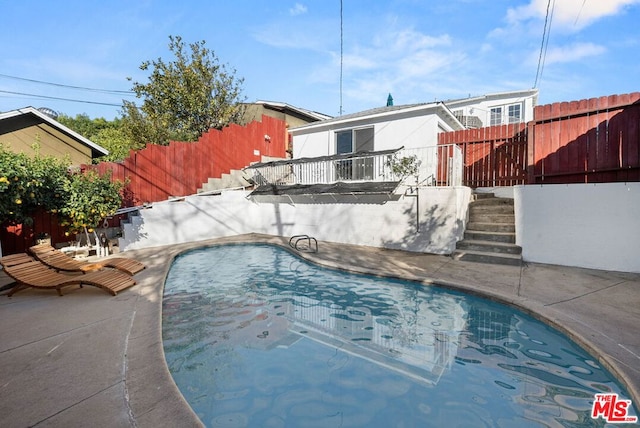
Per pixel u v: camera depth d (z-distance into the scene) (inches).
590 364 135.9
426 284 240.8
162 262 320.5
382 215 377.7
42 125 576.1
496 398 120.3
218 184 534.6
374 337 173.2
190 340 170.1
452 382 131.0
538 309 177.2
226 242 429.4
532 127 339.6
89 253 351.9
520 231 291.4
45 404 100.7
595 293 201.5
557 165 325.7
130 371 120.2
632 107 279.1
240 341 169.2
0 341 146.5
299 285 264.8
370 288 251.8
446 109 433.4
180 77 655.1
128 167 437.7
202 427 90.1
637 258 241.6
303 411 114.7
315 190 418.3
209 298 237.9
